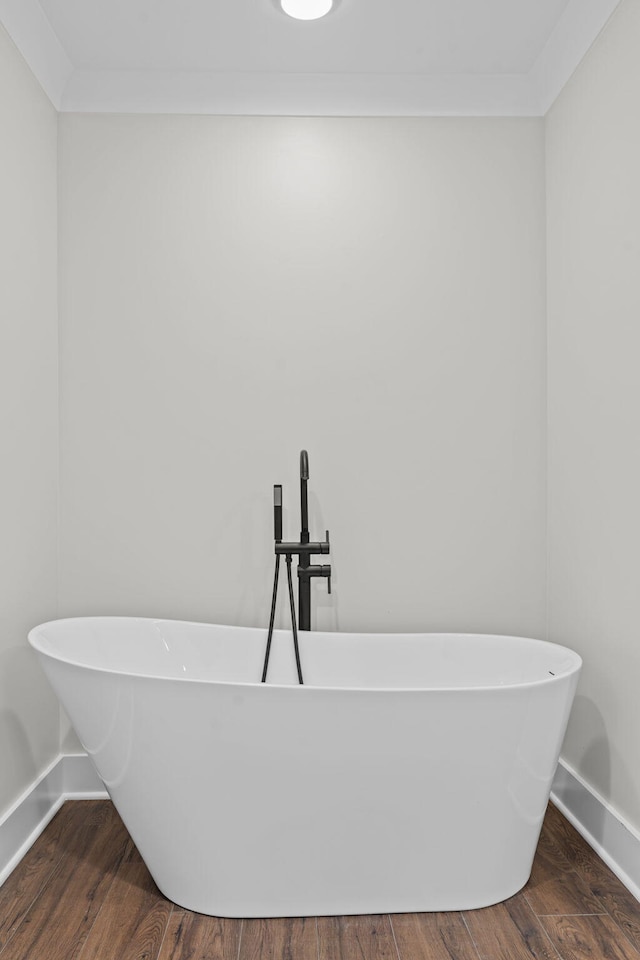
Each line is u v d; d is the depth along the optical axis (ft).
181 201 8.36
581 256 7.50
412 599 8.41
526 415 8.45
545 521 8.43
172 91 8.26
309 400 8.39
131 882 6.41
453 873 5.94
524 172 8.40
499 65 8.15
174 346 8.34
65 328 8.25
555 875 6.50
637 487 6.33
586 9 7.04
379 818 5.81
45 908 5.98
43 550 7.78
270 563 8.34
